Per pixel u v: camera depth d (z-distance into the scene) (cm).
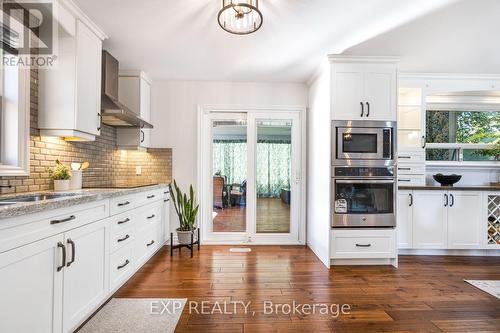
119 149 342
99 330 172
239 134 384
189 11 204
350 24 222
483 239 315
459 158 386
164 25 225
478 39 248
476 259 313
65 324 150
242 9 183
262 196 383
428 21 217
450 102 379
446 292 228
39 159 209
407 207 315
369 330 174
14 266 117
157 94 371
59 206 141
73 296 158
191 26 226
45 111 205
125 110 261
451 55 284
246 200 379
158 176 370
